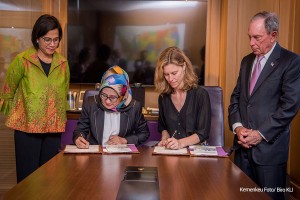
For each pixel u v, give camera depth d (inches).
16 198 46.5
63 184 52.0
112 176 56.0
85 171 58.7
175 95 83.4
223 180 54.7
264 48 77.6
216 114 91.1
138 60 134.3
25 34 132.2
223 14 131.0
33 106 93.6
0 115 129.0
